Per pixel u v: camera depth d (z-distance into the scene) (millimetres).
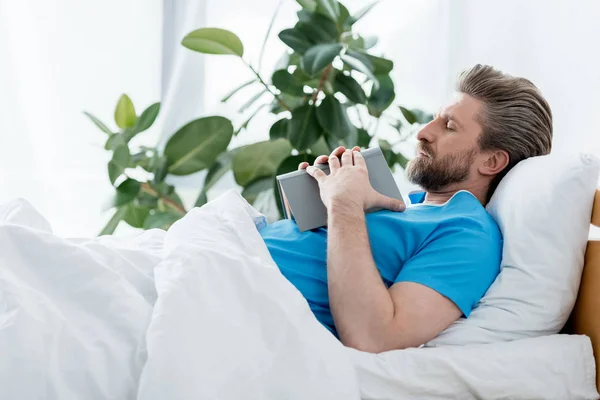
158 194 2324
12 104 2404
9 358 894
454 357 1078
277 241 1339
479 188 1418
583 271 1220
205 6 2484
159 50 2488
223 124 2219
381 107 2371
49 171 2457
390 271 1277
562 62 2068
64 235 2488
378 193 1297
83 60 2451
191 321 975
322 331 1041
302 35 2229
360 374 1045
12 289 960
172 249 1104
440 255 1197
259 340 1010
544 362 1096
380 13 2531
